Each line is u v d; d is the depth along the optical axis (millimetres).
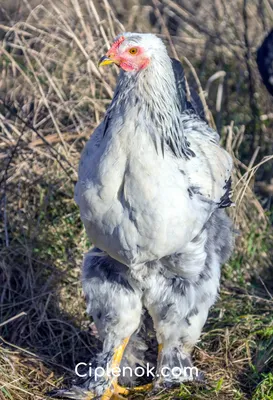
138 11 8094
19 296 5797
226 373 5266
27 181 6438
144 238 4230
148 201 4125
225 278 6320
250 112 7867
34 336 5547
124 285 4695
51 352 5449
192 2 8477
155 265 4586
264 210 6969
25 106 6832
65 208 6441
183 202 4211
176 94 4344
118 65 4203
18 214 6309
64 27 7164
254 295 6148
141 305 4797
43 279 5961
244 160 7488
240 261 6441
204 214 4441
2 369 4984
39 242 6156
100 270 4703
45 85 7047
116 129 4156
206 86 7652
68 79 7047
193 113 5535
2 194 6352
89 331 5668
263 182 7352
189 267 4582
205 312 4852
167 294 4711
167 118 4227
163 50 4223
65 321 5656
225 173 5031
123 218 4199
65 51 7184
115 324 4766
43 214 6312
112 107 4254
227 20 8273
